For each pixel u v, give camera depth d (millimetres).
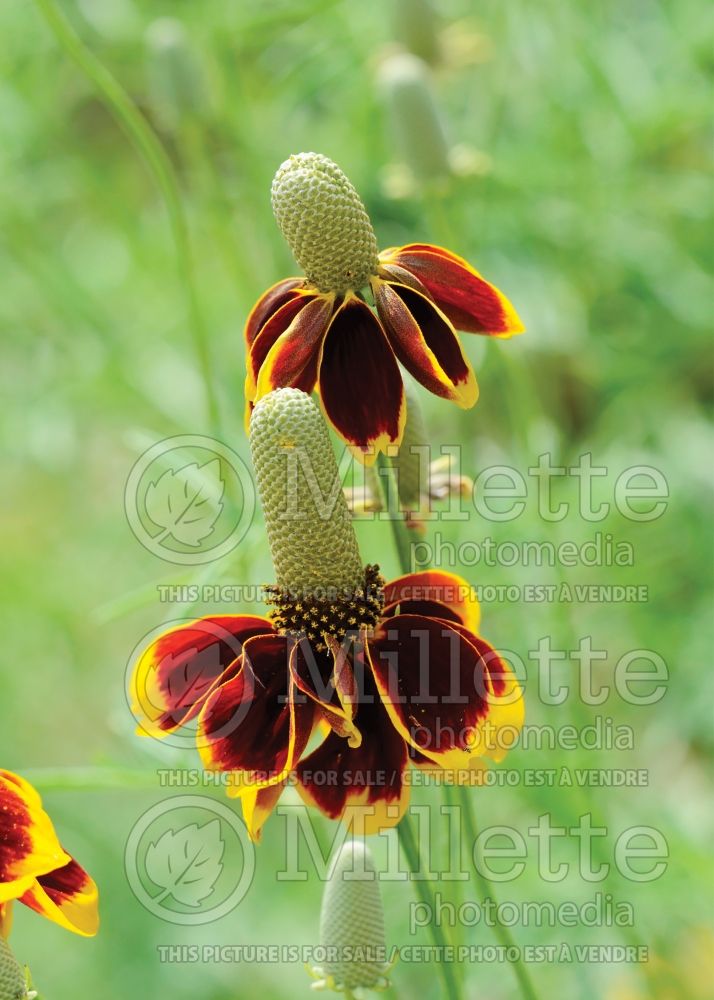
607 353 856
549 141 835
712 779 762
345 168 842
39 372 826
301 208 373
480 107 847
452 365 376
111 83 518
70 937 753
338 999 653
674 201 836
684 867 592
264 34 799
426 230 850
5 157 832
